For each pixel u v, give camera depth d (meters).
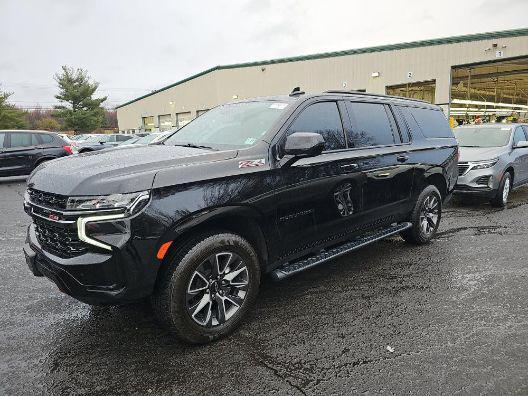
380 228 4.62
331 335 3.03
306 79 27.83
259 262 3.28
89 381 2.54
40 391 2.45
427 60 22.84
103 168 2.65
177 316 2.73
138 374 2.60
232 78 31.20
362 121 4.14
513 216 6.89
